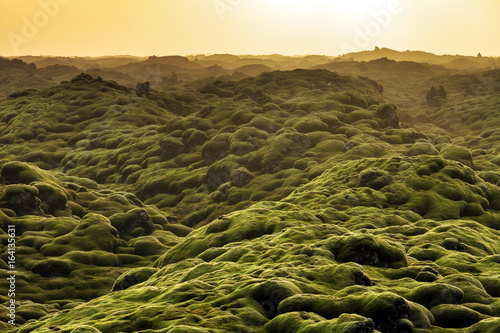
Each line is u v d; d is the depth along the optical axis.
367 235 88.38
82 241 181.50
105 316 72.38
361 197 168.25
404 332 60.91
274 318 62.84
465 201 173.12
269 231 131.12
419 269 83.38
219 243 132.38
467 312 66.81
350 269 75.31
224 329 59.56
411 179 181.75
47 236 185.62
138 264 177.62
